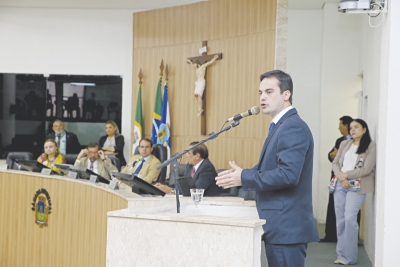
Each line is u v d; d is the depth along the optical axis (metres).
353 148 5.70
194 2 8.62
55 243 4.30
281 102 2.90
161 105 8.37
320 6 8.56
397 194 3.31
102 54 9.19
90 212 3.90
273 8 6.88
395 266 3.30
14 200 4.75
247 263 2.22
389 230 3.32
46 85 9.28
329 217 6.93
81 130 9.27
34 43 9.26
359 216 6.39
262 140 7.09
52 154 7.09
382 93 3.52
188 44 8.10
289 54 8.77
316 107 8.73
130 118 9.15
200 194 3.12
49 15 9.22
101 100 9.22
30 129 9.33
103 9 9.16
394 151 3.31
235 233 2.24
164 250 2.37
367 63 7.07
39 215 4.48
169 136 8.20
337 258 5.82
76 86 9.25
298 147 2.76
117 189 3.70
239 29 7.36
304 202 2.84
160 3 8.79
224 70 7.57
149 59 8.60
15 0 9.09
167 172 7.97
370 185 5.56
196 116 8.02
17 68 9.26
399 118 3.30
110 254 2.48
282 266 2.80
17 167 5.36
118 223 2.47
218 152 7.66
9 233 4.78
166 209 2.94
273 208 2.82
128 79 9.16
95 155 6.27
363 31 7.73
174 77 8.28
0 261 4.82
